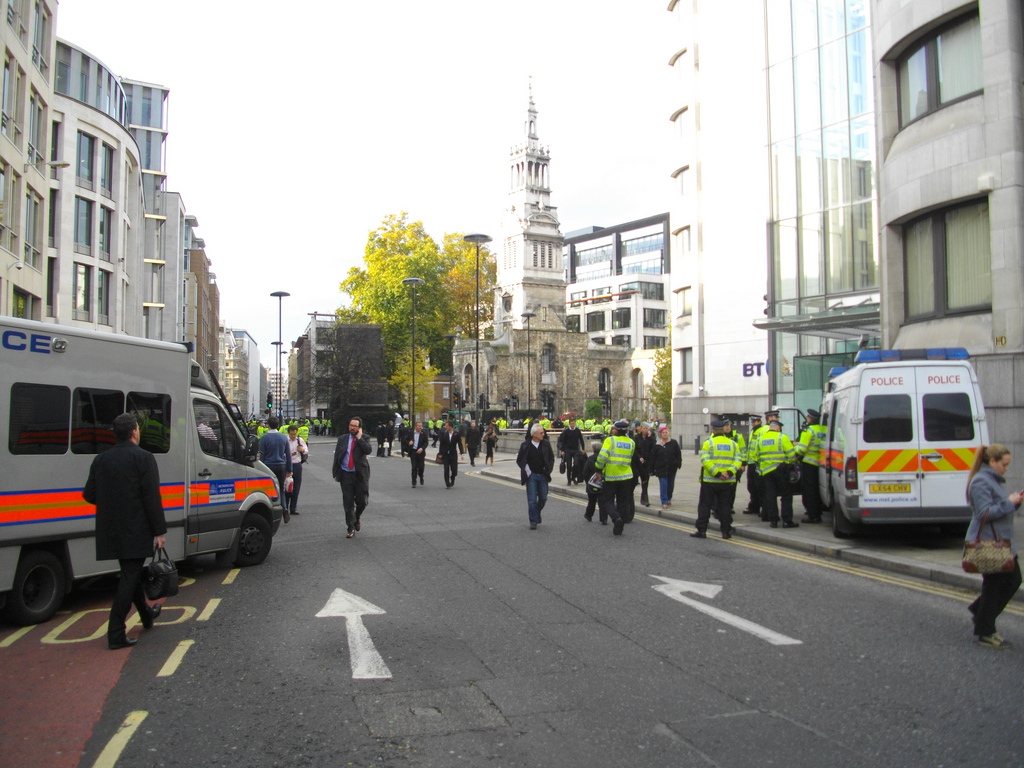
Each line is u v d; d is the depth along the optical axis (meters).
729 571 9.89
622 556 10.98
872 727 4.84
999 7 14.37
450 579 9.38
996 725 4.88
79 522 8.02
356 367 67.00
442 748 4.54
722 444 12.74
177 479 9.27
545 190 103.38
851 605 8.05
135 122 63.69
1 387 7.41
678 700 5.31
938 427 10.80
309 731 4.80
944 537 11.88
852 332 24.70
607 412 83.50
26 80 24.95
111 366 8.51
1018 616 7.69
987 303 14.90
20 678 5.88
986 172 14.45
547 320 91.50
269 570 10.12
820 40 28.61
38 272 27.39
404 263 72.06
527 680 5.72
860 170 27.08
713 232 36.19
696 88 37.16
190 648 6.62
